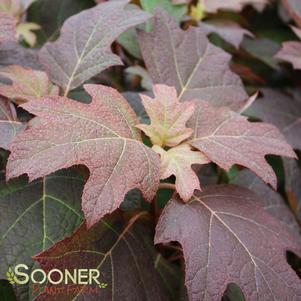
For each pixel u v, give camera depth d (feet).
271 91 2.66
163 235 1.68
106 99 1.78
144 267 1.84
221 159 1.81
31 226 1.76
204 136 1.90
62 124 1.66
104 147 1.66
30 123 1.73
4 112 1.82
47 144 1.61
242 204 1.87
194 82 2.22
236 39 2.57
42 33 2.50
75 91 2.20
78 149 1.63
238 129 1.93
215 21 2.71
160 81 2.16
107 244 1.80
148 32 2.19
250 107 2.53
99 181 1.59
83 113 1.72
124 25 2.08
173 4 2.52
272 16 3.24
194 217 1.75
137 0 2.42
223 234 1.74
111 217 1.82
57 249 1.67
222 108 2.00
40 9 2.51
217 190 1.90
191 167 1.85
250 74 2.75
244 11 3.05
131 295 1.77
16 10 2.39
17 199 1.79
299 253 1.87
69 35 2.13
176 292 1.96
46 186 1.84
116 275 1.77
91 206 1.55
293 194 2.34
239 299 1.98
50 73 2.07
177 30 2.26
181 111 1.89
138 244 1.87
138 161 1.67
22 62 2.19
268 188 2.27
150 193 1.65
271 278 1.73
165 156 1.79
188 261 1.66
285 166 2.39
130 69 2.31
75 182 1.87
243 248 1.74
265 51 2.90
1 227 1.73
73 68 2.07
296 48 2.54
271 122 2.51
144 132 1.82
